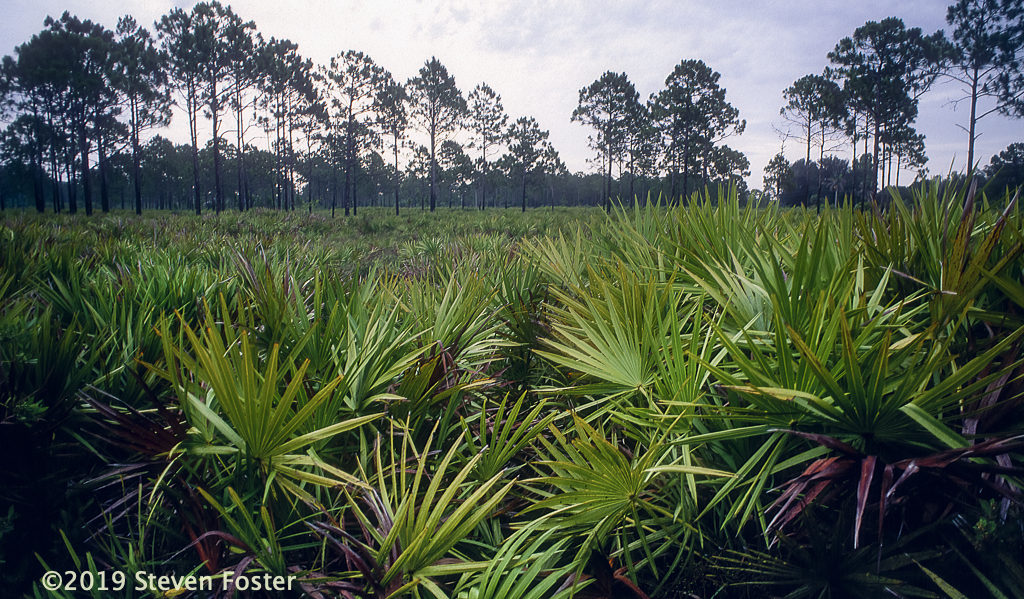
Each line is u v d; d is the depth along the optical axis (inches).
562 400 91.3
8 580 63.6
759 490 57.9
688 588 65.5
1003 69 1355.8
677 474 69.4
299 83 2427.4
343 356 77.8
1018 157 1212.5
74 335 85.4
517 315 107.7
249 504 62.5
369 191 4884.4
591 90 2723.9
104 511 64.0
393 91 2509.8
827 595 57.2
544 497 75.4
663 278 99.0
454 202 5920.3
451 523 56.9
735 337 72.0
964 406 60.6
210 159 4239.7
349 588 55.7
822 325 62.5
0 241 189.2
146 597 60.5
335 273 107.1
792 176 2736.2
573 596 61.0
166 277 113.2
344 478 62.1
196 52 1924.2
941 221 82.5
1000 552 51.3
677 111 2573.8
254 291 94.5
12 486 66.4
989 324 66.4
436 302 108.9
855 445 59.6
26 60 1926.7
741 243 97.2
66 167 2399.1
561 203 5580.7
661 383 71.4
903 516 58.5
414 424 76.4
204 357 56.0
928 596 52.6
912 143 2090.3
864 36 1903.3
